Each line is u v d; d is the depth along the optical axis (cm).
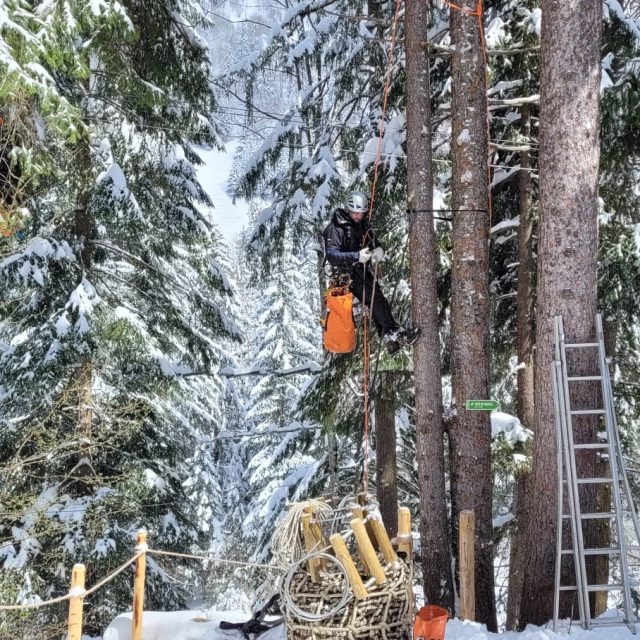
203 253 1224
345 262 681
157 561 1177
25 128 727
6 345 1161
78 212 1069
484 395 756
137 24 988
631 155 933
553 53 650
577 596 649
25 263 980
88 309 987
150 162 1116
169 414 1388
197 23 1138
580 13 639
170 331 1193
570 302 650
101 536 1035
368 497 539
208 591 2103
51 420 1056
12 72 625
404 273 920
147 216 1114
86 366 1030
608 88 838
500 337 1141
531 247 1004
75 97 995
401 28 1015
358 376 1049
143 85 923
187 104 1109
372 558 482
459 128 755
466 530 629
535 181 1020
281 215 1202
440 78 989
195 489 2223
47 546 1044
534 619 658
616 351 1105
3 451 1045
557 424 630
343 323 680
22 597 928
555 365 638
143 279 1166
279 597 579
